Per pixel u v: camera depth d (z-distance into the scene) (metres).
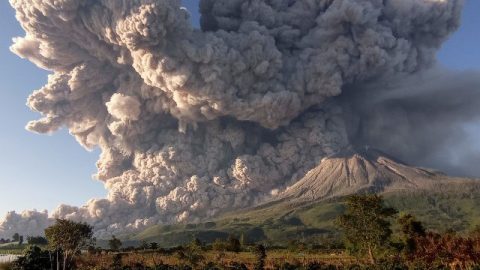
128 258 67.50
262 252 68.62
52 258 54.78
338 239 133.88
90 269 55.72
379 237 50.69
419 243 50.59
